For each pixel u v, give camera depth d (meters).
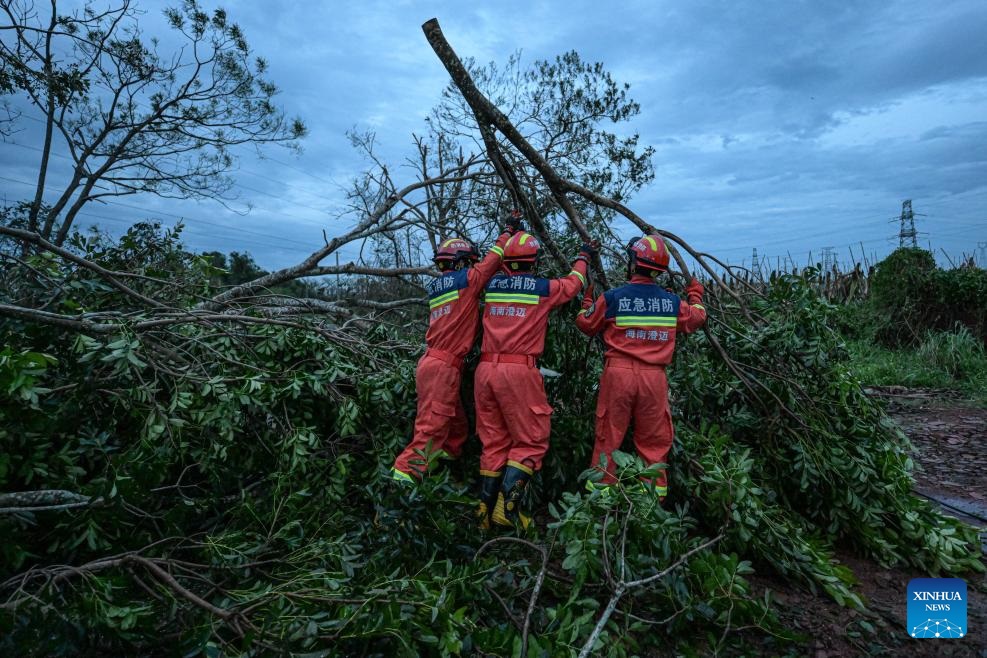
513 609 3.08
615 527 2.99
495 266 3.99
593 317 3.97
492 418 3.86
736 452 4.19
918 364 11.54
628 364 3.82
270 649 2.35
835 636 3.12
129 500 2.95
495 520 3.76
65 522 2.85
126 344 3.43
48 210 11.53
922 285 13.05
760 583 3.63
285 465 3.66
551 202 5.55
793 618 3.26
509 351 3.78
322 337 4.60
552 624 2.74
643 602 3.14
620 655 2.66
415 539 3.13
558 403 4.59
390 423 4.19
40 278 4.26
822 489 4.24
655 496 3.18
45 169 12.34
